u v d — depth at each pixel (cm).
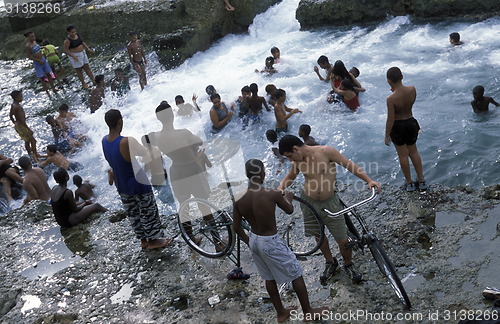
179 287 593
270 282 509
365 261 576
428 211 635
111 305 583
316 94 1158
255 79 1287
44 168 1072
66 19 1700
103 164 1067
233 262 593
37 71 1395
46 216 786
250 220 496
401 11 1507
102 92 1284
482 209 621
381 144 938
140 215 641
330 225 541
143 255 654
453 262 548
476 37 1296
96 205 763
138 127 1137
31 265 674
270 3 1728
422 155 873
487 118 945
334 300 530
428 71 1170
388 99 652
